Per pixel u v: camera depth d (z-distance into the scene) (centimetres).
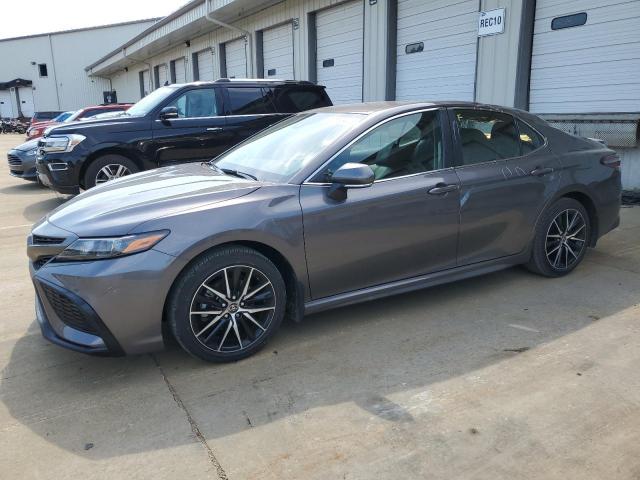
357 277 346
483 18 870
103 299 275
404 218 352
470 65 916
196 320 301
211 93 776
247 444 243
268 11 1491
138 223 285
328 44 1277
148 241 282
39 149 755
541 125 436
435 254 374
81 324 285
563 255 444
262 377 300
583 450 233
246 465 229
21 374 309
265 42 1565
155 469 228
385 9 1066
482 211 386
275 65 1527
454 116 389
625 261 486
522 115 427
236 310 311
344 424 255
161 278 283
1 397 285
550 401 270
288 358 321
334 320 373
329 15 1256
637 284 428
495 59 860
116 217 292
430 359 316
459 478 218
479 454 232
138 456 236
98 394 287
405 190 352
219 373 306
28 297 432
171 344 344
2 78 4653
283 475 222
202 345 304
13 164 1008
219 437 248
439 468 224
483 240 395
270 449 239
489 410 263
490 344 333
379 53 1101
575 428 248
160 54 2555
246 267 308
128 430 255
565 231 438
